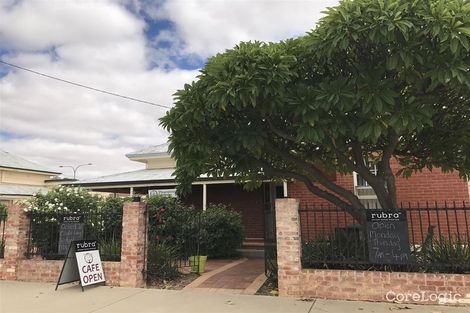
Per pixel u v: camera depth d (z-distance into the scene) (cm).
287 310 629
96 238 935
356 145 820
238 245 1362
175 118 745
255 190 1752
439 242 727
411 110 610
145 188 1834
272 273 818
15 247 903
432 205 1279
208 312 628
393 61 593
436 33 549
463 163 884
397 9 573
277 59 652
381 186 812
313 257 735
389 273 673
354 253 739
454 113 779
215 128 770
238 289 797
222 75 666
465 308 622
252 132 728
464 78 563
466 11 568
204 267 997
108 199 1195
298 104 657
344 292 689
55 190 1069
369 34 588
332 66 721
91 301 704
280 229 732
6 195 2509
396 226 689
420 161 938
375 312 609
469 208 703
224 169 879
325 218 1300
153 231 1127
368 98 603
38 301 706
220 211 1360
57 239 938
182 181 888
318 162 954
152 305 675
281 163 966
